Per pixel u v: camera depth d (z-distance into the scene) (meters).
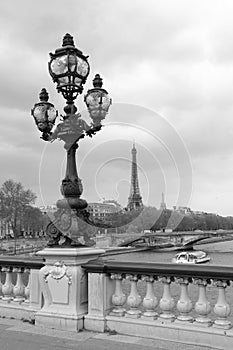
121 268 6.36
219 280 5.67
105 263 6.51
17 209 77.88
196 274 5.79
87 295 6.64
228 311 5.61
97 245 6.84
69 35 6.92
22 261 7.36
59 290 6.62
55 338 6.06
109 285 6.52
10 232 74.75
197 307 5.80
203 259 31.94
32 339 6.03
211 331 5.58
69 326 6.40
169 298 6.10
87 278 6.63
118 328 6.25
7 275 7.64
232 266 5.64
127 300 6.38
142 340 5.91
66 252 6.51
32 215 60.62
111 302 6.51
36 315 6.73
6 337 6.14
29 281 7.31
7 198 79.25
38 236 55.31
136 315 6.27
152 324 6.02
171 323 5.95
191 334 5.71
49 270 6.70
